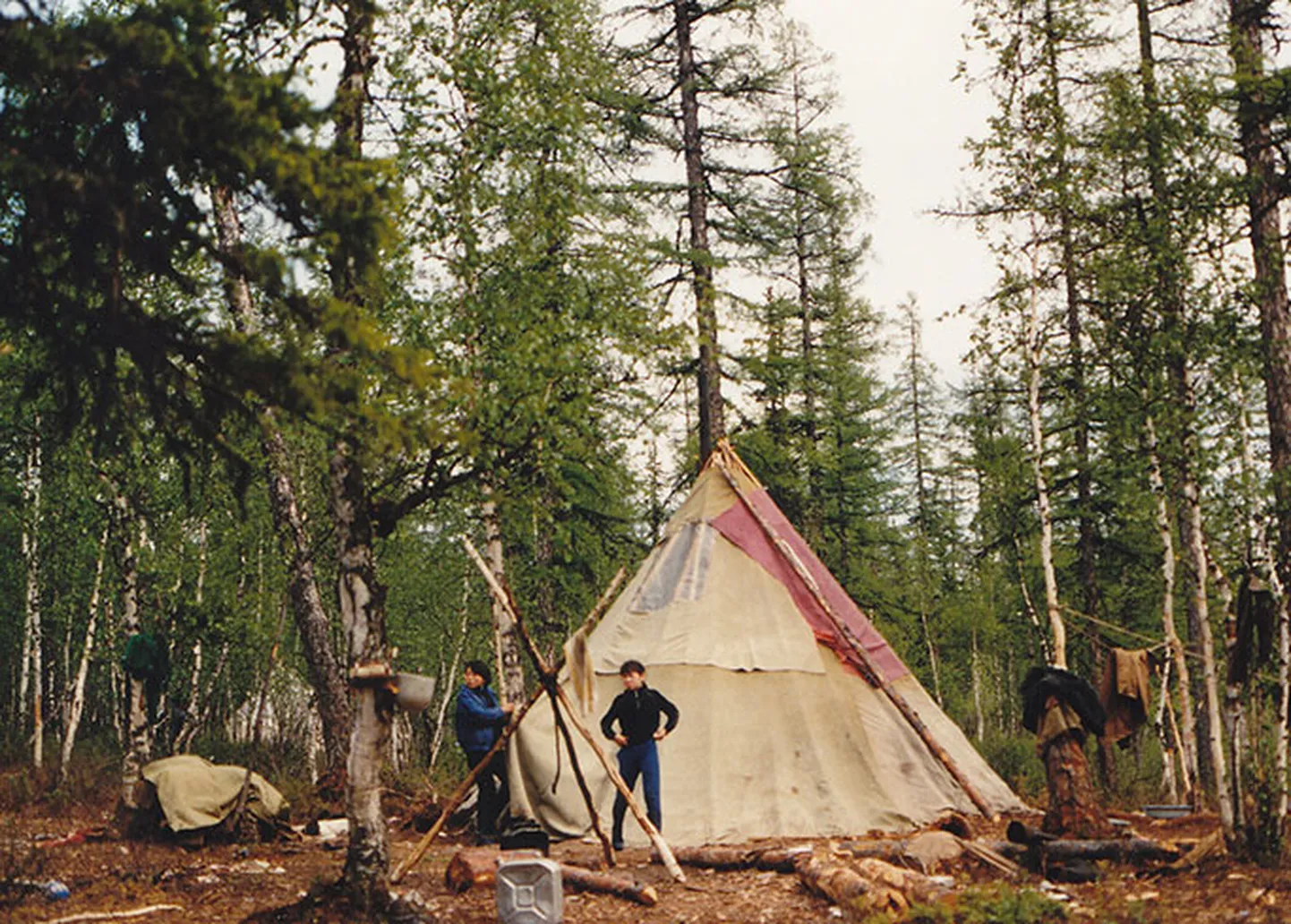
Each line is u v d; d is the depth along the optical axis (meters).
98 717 31.47
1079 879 8.67
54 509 19.20
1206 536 10.41
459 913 8.52
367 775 8.18
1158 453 10.23
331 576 21.64
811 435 26.73
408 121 10.37
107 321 7.23
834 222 25.34
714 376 19.39
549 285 11.82
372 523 8.83
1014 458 17.00
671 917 8.37
